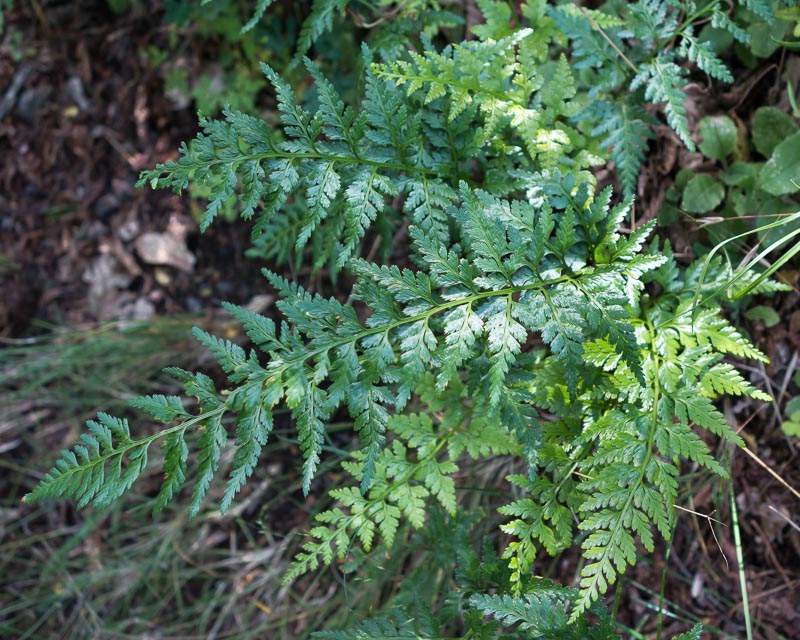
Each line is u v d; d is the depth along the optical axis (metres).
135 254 3.59
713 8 2.04
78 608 3.43
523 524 1.75
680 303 1.88
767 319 2.26
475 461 2.60
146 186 3.59
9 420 3.61
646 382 1.73
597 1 2.45
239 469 1.56
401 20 2.25
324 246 2.20
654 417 1.69
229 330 3.38
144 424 3.43
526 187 1.90
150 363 3.42
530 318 1.63
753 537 2.34
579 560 2.49
